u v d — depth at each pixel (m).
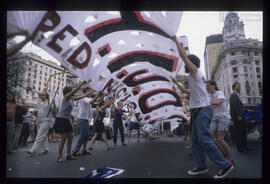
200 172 2.63
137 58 4.07
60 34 2.71
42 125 4.65
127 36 3.52
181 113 7.37
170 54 3.59
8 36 2.09
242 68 63.56
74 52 3.05
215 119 3.38
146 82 5.68
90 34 3.16
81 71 3.33
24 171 2.95
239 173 2.63
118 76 4.71
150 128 7.64
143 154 4.52
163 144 6.91
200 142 2.53
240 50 64.38
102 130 5.61
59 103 5.39
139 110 6.95
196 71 2.63
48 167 3.25
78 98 4.11
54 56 2.74
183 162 3.52
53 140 9.12
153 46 3.60
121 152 4.93
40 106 4.82
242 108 4.74
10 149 4.37
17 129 5.73
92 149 5.61
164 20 2.53
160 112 7.23
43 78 62.50
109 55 3.76
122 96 6.19
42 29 2.45
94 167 3.20
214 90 3.46
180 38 2.76
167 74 3.96
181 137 11.16
